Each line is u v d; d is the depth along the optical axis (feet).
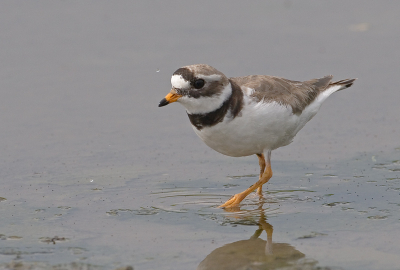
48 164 42.06
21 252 28.66
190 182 39.11
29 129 48.73
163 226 32.09
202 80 32.99
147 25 72.95
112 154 44.19
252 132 34.35
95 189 37.70
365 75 58.59
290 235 30.53
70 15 75.66
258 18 75.56
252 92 34.30
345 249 28.55
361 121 49.98
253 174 40.81
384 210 33.65
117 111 52.85
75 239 30.25
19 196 36.42
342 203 35.01
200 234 30.89
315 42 67.10
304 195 36.65
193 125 34.81
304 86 38.68
